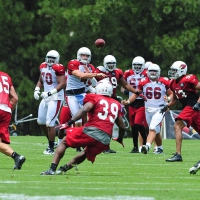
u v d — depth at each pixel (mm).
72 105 49812
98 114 34844
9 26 96438
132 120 53906
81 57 49500
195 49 97750
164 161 44938
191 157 49094
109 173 37156
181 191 30500
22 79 96875
